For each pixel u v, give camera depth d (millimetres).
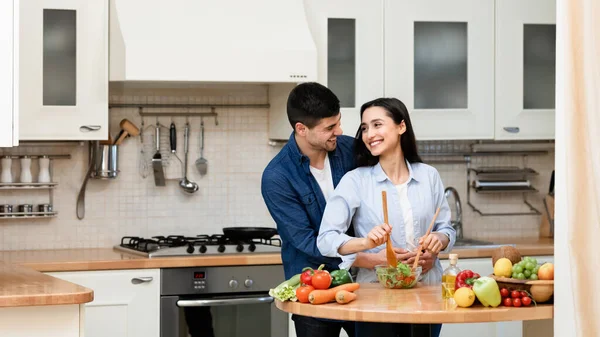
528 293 2896
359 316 2764
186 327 4441
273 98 5090
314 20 4836
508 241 5191
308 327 3494
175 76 4480
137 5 4578
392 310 2762
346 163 3561
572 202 2713
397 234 3361
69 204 4973
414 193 3395
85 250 4875
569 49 2725
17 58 3029
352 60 4902
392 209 3359
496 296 2852
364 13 4895
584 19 2689
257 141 5207
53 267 4293
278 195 3463
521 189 5457
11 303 2795
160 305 4410
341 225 3318
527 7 5086
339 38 4887
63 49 4570
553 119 5129
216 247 4648
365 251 3414
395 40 4941
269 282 4543
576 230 2703
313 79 4637
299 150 3488
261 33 4633
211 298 4461
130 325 4371
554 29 5133
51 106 4551
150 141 5074
